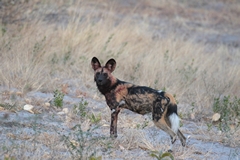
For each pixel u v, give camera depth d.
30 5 26.45
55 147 12.89
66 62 21.19
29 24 24.47
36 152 12.16
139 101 14.12
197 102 19.11
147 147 13.94
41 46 21.70
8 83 18.19
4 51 20.86
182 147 14.27
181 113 17.61
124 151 13.47
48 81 19.03
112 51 23.16
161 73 21.14
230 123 17.27
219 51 29.02
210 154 14.18
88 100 18.23
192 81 20.95
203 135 15.95
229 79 21.84
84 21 26.98
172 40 28.31
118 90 14.38
